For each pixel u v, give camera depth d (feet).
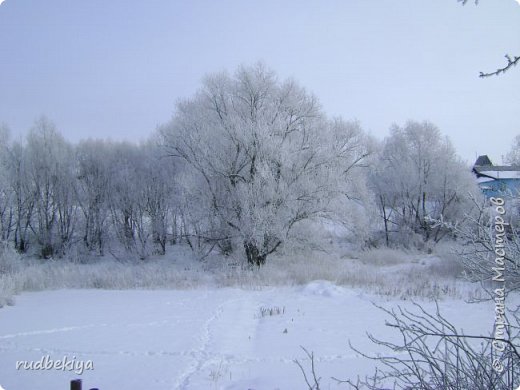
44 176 117.91
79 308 52.24
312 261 89.97
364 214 102.17
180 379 27.43
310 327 40.47
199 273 82.94
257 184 88.07
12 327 42.16
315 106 95.30
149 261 108.06
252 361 30.73
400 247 112.16
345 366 28.99
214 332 39.14
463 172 114.01
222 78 97.86
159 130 110.22
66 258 112.78
